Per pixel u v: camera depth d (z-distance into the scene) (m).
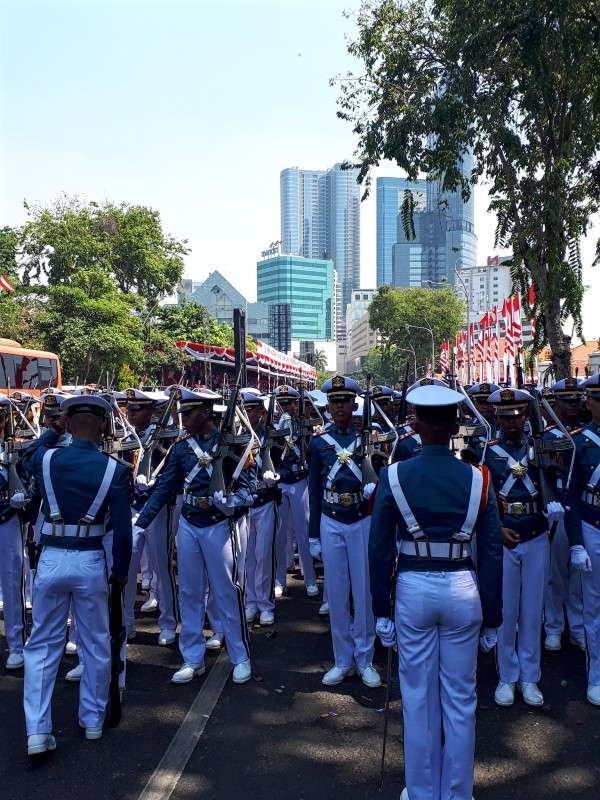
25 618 4.84
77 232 29.56
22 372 17.11
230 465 4.57
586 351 33.44
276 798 3.24
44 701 3.60
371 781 3.37
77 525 3.71
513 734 3.84
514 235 11.68
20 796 3.27
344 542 4.51
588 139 10.27
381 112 11.10
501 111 10.25
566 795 3.26
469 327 30.31
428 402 2.91
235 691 4.40
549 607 5.15
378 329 57.31
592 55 9.39
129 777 3.43
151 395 6.20
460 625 2.88
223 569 4.54
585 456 4.16
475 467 3.00
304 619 5.85
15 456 4.84
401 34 11.21
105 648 3.80
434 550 2.91
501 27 9.38
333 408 4.58
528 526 4.17
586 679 4.58
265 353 31.92
